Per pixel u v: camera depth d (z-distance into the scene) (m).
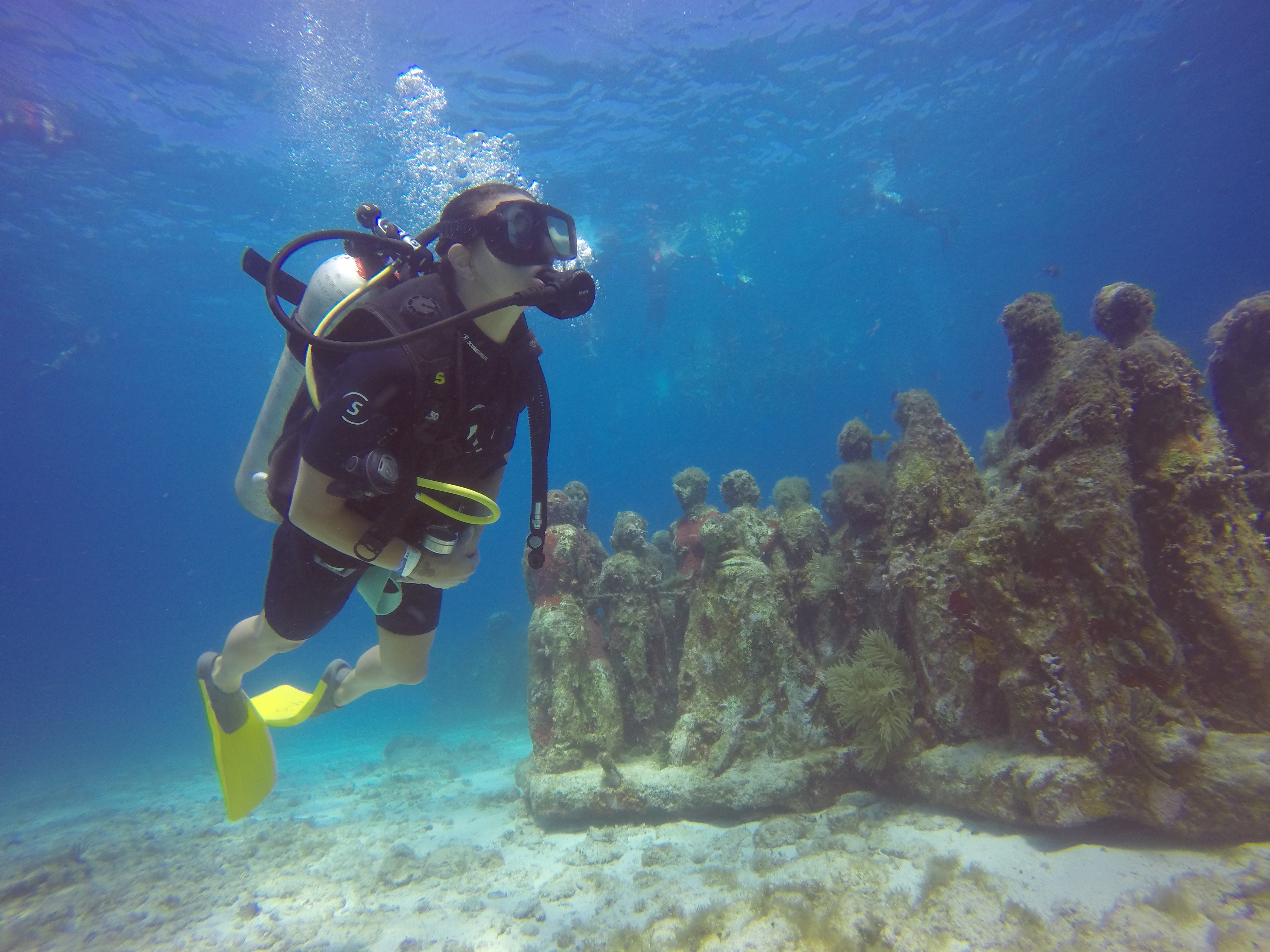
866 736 4.47
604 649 6.16
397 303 1.65
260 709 3.30
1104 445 3.80
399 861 5.11
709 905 3.45
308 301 1.95
